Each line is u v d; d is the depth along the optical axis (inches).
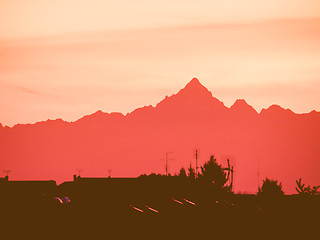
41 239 7711.6
